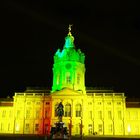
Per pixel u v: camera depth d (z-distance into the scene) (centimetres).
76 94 9569
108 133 9888
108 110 10150
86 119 9712
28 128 10050
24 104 10288
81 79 10088
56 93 9625
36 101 10300
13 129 10081
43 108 10175
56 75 10131
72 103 9500
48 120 10000
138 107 10531
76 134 8800
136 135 9231
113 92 10688
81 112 9419
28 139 5478
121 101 10212
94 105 10175
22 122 10112
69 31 10856
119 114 10106
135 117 10450
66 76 9975
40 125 10000
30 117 10162
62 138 4553
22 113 10212
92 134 9469
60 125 4694
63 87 9731
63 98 9556
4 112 10644
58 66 10138
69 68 10000
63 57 10131
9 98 11606
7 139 5444
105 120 10025
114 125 9962
